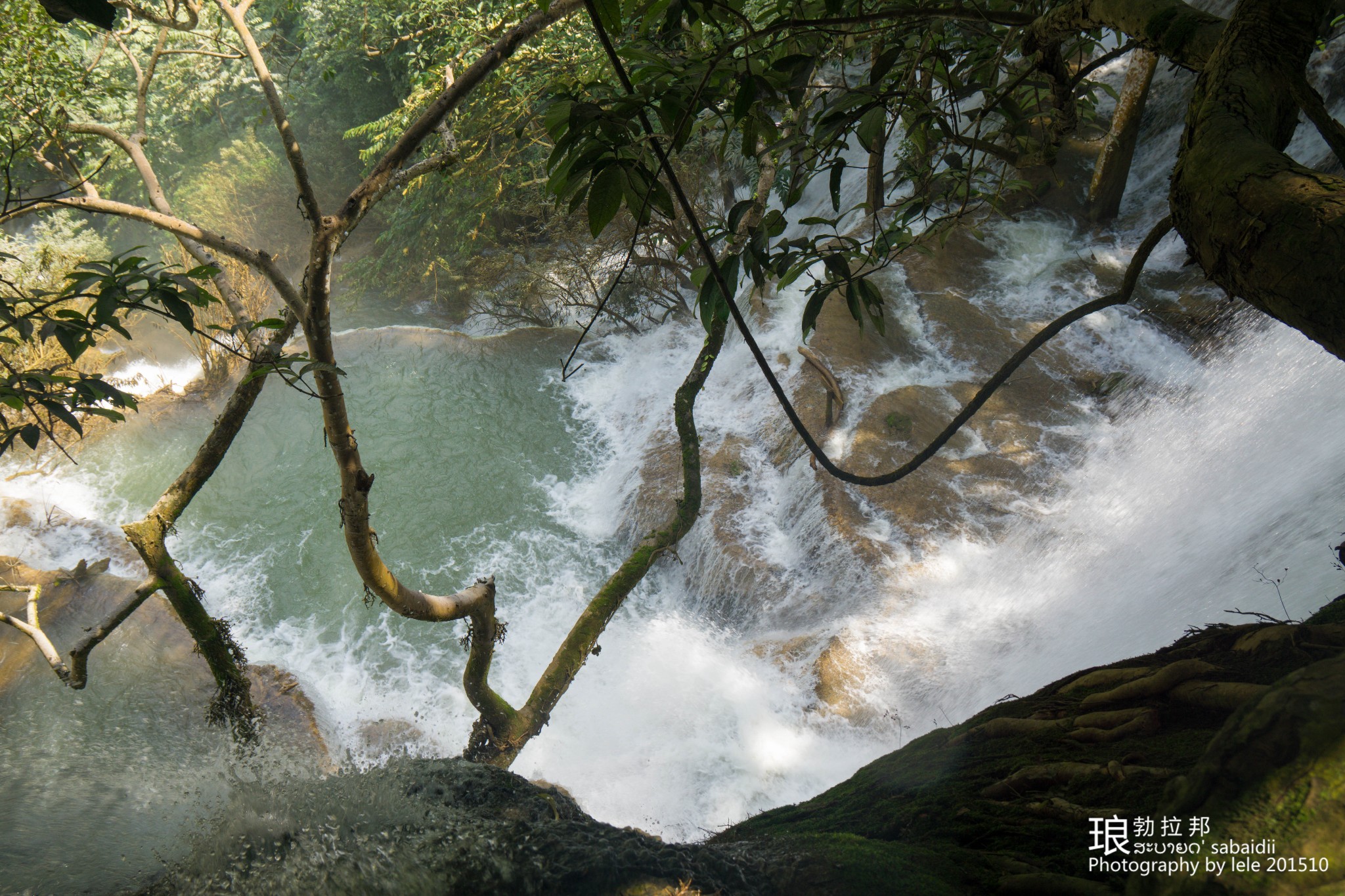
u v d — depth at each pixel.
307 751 7.08
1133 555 8.12
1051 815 1.79
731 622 10.16
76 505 12.24
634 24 2.88
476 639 4.55
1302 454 7.49
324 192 21.03
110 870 2.54
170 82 17.86
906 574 9.41
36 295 2.81
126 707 6.20
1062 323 1.66
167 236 19.50
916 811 2.09
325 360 3.23
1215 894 1.15
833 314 13.02
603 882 1.56
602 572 11.21
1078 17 1.78
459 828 1.74
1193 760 1.79
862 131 2.21
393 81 19.75
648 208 1.54
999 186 3.11
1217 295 11.95
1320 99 1.04
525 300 16.88
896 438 11.05
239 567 11.33
